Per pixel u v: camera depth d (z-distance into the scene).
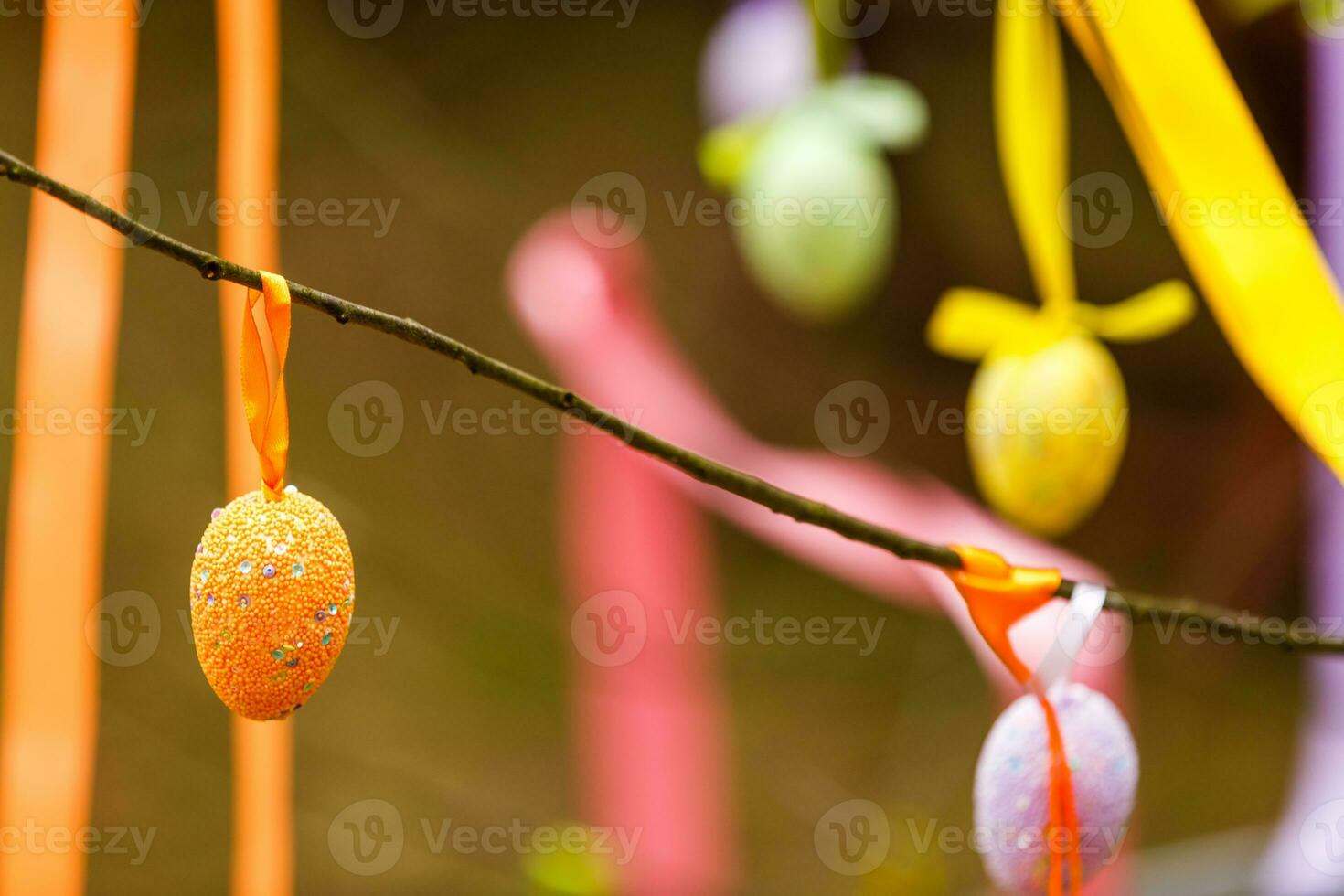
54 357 1.09
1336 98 1.72
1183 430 3.79
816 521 0.94
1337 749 1.71
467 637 3.74
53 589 1.10
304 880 3.21
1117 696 1.12
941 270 3.58
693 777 1.47
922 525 1.28
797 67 1.14
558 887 1.15
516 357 3.98
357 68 3.87
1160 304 1.03
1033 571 0.96
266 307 0.90
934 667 3.78
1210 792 3.24
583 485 1.43
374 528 3.81
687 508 1.42
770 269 1.13
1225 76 1.00
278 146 3.81
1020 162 1.03
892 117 1.12
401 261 3.92
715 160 1.14
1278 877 1.63
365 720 3.54
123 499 3.61
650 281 1.49
